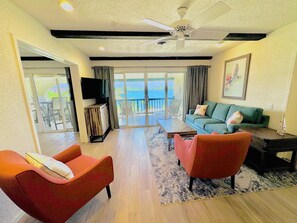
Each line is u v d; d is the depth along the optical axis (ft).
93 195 4.70
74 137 13.14
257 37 8.69
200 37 6.97
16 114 4.87
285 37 7.59
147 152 9.58
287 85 7.64
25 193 3.04
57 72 13.88
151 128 15.16
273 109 8.48
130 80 15.58
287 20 6.97
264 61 8.94
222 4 4.14
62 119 14.92
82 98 11.17
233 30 8.14
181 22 5.31
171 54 13.85
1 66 4.40
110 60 14.10
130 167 7.80
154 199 5.54
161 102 17.93
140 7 5.58
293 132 8.07
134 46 10.68
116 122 15.05
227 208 5.05
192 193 5.77
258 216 4.72
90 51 11.81
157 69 14.85
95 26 7.15
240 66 10.89
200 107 14.19
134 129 14.93
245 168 7.33
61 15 5.99
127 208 5.18
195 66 14.78
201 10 5.84
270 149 6.47
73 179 4.05
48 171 3.93
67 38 8.06
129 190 6.06
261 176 6.67
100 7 5.50
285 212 4.83
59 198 3.70
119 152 9.71
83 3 5.21
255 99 9.77
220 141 4.68
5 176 2.94
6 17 4.64
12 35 4.84
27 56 13.08
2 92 4.39
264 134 7.07
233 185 5.90
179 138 6.86
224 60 12.89
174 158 8.70
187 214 4.87
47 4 5.17
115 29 7.57
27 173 2.98
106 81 13.85
